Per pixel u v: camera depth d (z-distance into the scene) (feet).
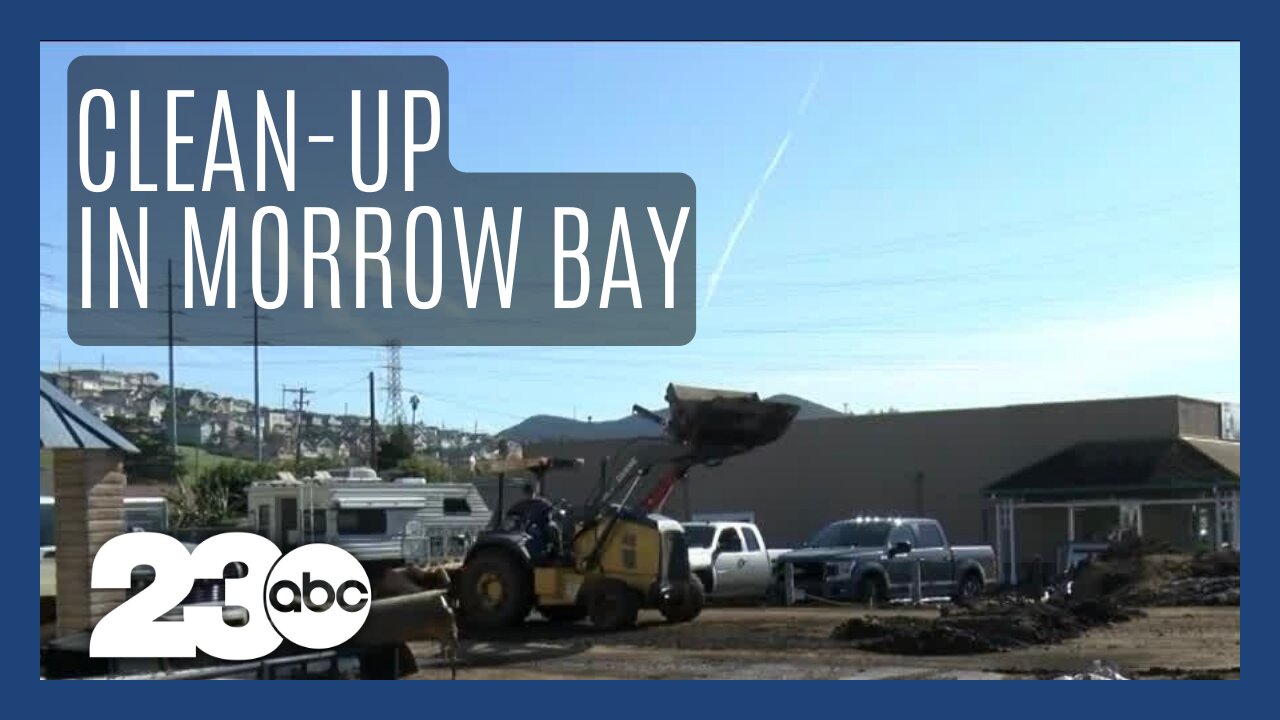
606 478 68.74
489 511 124.57
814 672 47.80
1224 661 49.93
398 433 215.31
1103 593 90.43
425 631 38.37
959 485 153.38
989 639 55.72
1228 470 131.95
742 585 85.35
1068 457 143.43
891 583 86.63
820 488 162.20
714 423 64.95
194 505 154.92
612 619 64.44
